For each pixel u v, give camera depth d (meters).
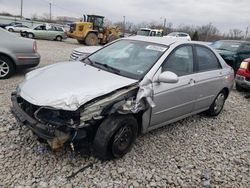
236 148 4.36
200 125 5.12
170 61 4.11
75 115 3.10
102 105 3.25
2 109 4.86
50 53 13.73
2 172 3.17
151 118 3.89
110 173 3.34
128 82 3.56
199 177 3.48
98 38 24.12
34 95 3.30
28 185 3.00
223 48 10.77
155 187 3.21
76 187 3.05
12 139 3.85
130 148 3.73
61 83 3.44
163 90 3.89
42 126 3.16
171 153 3.97
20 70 8.27
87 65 4.18
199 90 4.66
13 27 30.19
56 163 3.41
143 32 27.98
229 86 5.59
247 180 3.54
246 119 5.75
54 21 68.25
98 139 3.35
